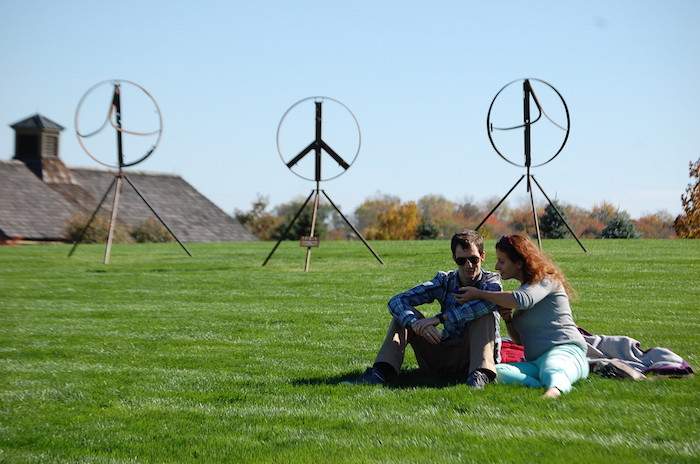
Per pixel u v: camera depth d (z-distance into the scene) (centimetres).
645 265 2156
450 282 938
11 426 809
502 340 1010
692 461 636
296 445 712
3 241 6247
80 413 852
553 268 914
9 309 1648
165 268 2445
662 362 932
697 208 4691
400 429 743
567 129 2378
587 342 966
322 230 7281
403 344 934
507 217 8838
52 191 7006
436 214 8938
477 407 802
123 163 2698
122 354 1176
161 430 778
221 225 7856
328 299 1736
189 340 1278
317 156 2370
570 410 785
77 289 1967
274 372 1031
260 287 1959
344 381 952
